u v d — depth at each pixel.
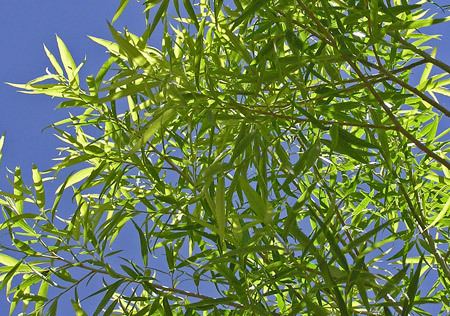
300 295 2.32
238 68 2.13
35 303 2.44
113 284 2.26
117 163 2.46
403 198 2.49
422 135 2.52
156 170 2.35
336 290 2.01
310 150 1.93
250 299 2.15
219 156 2.02
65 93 2.30
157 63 1.98
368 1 2.10
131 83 2.02
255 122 2.01
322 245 2.26
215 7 2.01
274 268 2.21
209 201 1.96
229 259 2.06
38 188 2.42
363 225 2.58
